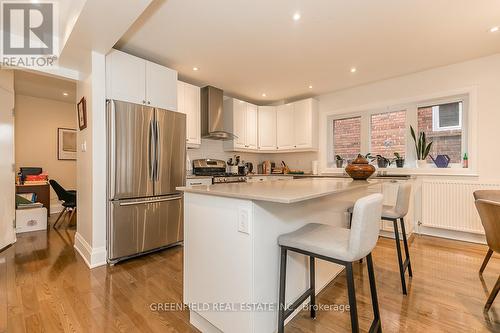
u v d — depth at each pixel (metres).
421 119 3.69
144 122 2.74
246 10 2.16
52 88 4.18
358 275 2.27
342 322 1.60
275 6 2.11
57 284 2.07
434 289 2.00
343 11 2.18
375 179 3.53
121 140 2.55
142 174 2.72
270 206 1.36
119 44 2.77
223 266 1.39
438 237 3.45
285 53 3.00
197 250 1.56
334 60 3.20
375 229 1.26
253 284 1.25
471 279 2.17
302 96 4.84
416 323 1.58
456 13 2.21
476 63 3.18
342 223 2.29
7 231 3.00
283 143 4.90
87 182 2.63
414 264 2.51
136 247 2.66
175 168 3.05
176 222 3.05
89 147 2.57
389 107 3.94
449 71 3.37
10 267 2.40
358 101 4.23
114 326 1.55
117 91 2.67
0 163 2.88
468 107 3.28
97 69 2.49
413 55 3.06
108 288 2.01
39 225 3.76
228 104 4.64
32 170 4.42
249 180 4.53
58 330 1.50
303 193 1.32
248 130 4.86
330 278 2.08
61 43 2.45
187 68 3.47
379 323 1.40
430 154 3.62
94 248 2.46
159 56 3.08
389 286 2.06
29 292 1.93
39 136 4.74
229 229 1.35
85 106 2.67
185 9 2.14
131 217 2.63
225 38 2.64
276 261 1.40
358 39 2.66
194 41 2.71
